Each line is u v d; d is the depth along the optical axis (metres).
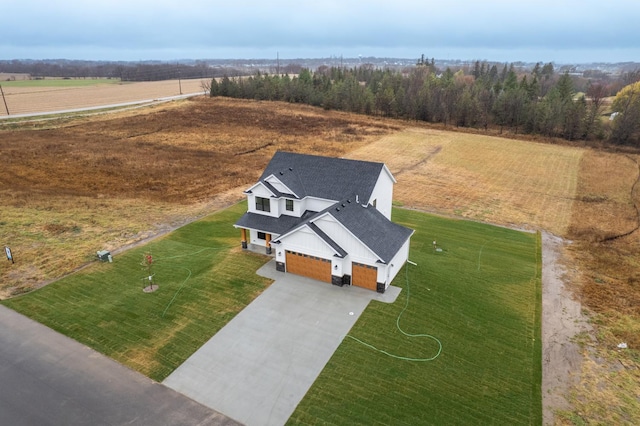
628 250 29.66
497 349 18.06
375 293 21.78
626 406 15.26
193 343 17.83
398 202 38.53
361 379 15.97
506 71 172.00
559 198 41.53
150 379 15.77
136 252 26.34
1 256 25.44
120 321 19.28
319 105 99.44
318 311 20.16
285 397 15.03
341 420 14.10
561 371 17.05
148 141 61.03
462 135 72.00
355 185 25.97
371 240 21.81
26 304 20.48
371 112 91.62
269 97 104.75
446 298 21.73
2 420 13.81
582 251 29.14
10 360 16.56
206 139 63.41
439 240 29.69
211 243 27.84
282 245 23.17
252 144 60.91
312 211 26.56
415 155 57.53
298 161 28.25
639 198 41.81
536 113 74.69
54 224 30.72
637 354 18.27
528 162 55.59
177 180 43.50
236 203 36.53
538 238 31.17
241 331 18.64
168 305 20.55
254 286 22.30
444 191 42.53
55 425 13.69
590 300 22.56
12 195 36.59
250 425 13.84
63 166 46.84
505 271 25.39
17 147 53.78
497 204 39.03
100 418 13.96
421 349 17.77
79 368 16.25
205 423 13.85
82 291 21.75
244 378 15.90
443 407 14.80
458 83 117.81
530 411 14.77
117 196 37.94
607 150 63.53
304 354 17.27
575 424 14.30
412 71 157.12
